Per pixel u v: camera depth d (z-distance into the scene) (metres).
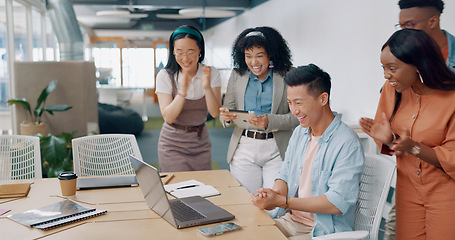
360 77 5.29
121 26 14.50
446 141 1.96
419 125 2.04
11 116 6.55
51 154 4.70
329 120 2.06
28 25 7.96
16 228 1.75
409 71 1.93
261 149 2.89
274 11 9.11
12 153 2.94
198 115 3.16
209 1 10.84
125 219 1.86
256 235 1.69
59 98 5.78
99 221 1.84
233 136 3.05
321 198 1.93
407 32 1.93
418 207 2.12
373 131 2.02
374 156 2.18
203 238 1.66
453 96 1.94
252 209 2.00
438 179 2.00
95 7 11.47
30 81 5.66
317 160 2.06
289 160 2.29
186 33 2.89
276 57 2.85
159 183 1.71
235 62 3.01
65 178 2.16
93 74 6.20
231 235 1.69
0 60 6.27
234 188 2.36
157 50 15.02
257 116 2.71
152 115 11.95
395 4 4.39
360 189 2.19
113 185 2.35
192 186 2.36
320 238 1.70
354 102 5.48
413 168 2.08
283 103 2.90
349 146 1.98
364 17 5.14
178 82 3.07
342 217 1.99
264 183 2.94
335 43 6.09
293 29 7.96
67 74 5.75
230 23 12.77
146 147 7.36
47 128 5.80
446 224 2.00
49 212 1.91
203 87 3.02
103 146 3.06
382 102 2.27
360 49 5.28
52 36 10.59
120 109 8.74
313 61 7.04
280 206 1.95
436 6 2.66
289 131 2.91
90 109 6.12
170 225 1.80
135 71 15.10
